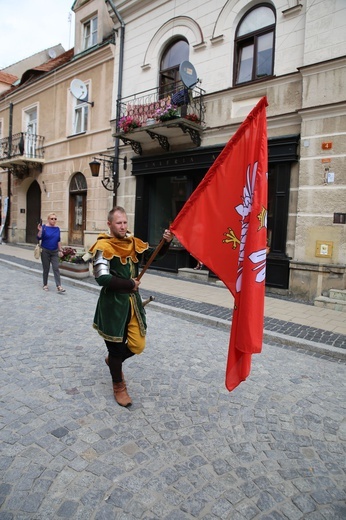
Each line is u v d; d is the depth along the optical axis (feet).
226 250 8.98
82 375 12.51
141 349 10.83
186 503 7.14
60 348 14.92
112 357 10.62
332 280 24.80
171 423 9.90
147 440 9.08
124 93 39.86
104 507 6.93
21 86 57.98
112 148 41.27
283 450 8.96
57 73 49.06
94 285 27.48
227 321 19.43
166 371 13.24
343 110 24.21
